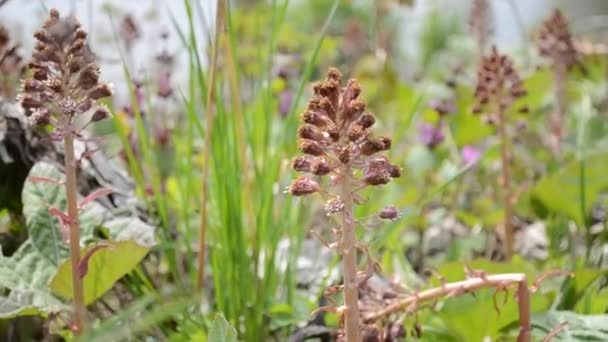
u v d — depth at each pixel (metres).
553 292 1.10
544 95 1.67
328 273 1.11
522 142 1.52
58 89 0.89
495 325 1.02
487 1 1.67
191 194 1.20
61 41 0.90
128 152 1.12
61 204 1.04
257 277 1.07
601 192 1.40
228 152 1.07
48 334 1.05
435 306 1.04
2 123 1.12
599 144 1.47
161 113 1.39
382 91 2.01
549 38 1.47
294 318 1.06
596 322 0.96
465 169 1.14
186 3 1.07
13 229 1.12
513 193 1.42
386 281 1.14
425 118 1.64
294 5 3.05
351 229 0.86
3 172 1.12
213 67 1.03
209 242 1.17
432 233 1.36
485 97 1.17
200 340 1.03
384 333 0.97
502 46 2.28
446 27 2.85
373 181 0.85
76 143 1.13
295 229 1.17
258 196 1.16
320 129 0.85
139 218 1.09
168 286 1.12
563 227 1.26
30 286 0.99
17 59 1.21
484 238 1.33
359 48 2.13
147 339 1.04
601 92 1.82
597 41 2.19
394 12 2.66
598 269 1.05
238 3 2.18
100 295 0.97
